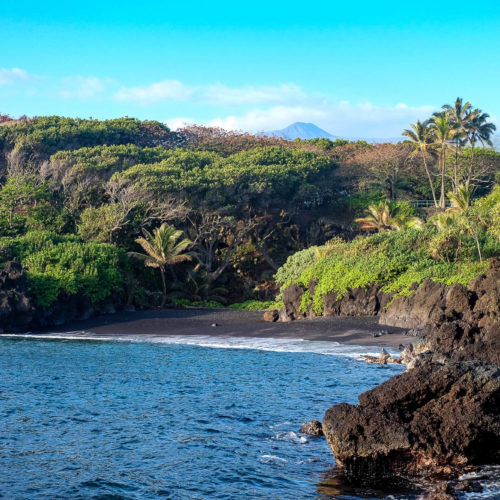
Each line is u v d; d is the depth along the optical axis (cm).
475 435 1459
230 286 7038
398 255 4862
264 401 2270
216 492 1439
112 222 6397
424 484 1423
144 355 3500
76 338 4403
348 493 1402
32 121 9575
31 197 6888
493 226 4984
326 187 8250
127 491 1454
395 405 1523
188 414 2097
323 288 4734
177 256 6109
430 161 8838
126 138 9844
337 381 2594
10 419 2047
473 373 1515
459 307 3478
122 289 5697
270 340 4031
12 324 4712
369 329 4078
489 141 8338
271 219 7525
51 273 5112
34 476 1543
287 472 1550
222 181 7131
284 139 10588
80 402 2288
